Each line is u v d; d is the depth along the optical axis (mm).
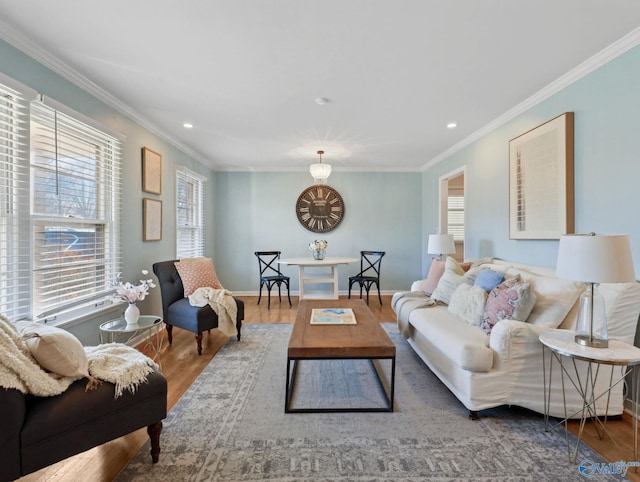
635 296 1812
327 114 3164
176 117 3244
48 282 2203
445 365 2188
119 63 2221
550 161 2557
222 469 1476
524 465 1500
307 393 2207
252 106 2959
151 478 1424
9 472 1161
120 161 2945
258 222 5695
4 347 1232
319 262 4504
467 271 3086
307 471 1461
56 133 2117
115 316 2865
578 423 1851
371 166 5578
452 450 1606
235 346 3137
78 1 1615
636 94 1923
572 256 1553
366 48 2041
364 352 1937
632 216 1959
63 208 2336
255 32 1873
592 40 1960
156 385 1532
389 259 5750
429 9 1677
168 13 1706
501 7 1663
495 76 2406
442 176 4754
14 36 1868
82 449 1315
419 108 3012
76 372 1367
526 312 2070
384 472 1454
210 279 3479
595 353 1474
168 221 3914
